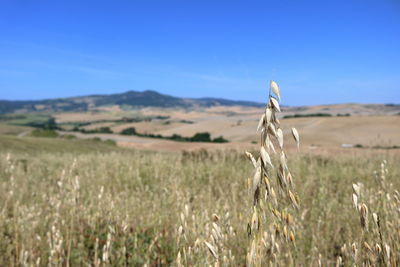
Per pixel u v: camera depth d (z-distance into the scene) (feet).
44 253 12.04
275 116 3.94
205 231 8.47
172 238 13.32
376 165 27.71
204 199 18.51
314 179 25.84
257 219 4.14
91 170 29.12
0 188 20.21
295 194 4.09
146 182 27.84
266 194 4.13
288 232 4.53
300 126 205.05
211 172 30.01
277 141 3.92
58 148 96.53
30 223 13.26
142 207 17.80
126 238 14.10
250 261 4.18
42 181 25.89
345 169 29.07
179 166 32.30
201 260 6.87
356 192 5.36
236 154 39.47
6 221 14.75
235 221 12.35
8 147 80.84
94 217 14.30
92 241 13.91
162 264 12.10
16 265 11.71
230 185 23.94
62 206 14.51
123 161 34.76
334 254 12.54
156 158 36.04
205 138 259.80
